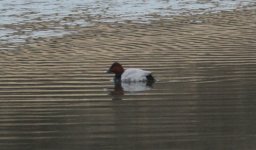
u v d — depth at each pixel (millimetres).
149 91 54406
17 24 90750
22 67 64438
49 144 41781
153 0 113438
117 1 113125
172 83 56750
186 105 49969
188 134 43031
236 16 94250
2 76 60625
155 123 45594
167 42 76000
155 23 89750
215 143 41094
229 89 54250
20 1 113750
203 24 88000
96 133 43781
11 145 41781
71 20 93688
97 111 49125
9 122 46812
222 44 73875
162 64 64625
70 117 47688
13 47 75000
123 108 49688
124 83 57281
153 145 41031
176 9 102938
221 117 46656
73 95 53719
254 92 53188
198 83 56594
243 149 39812
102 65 64688
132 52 70875
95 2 112312
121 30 85000
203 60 65938
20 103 51656
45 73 61656
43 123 46406
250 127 44125
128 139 42344
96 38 79812
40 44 76562
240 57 66750
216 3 108500
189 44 74438
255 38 76875
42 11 102688
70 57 68938
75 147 41062
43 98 53031
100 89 55562
